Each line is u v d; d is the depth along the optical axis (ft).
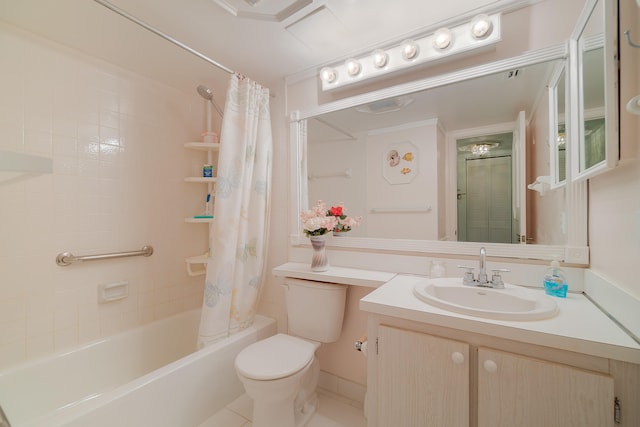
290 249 6.43
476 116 4.47
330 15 4.41
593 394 2.35
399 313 3.23
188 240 7.22
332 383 5.69
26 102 4.65
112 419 3.65
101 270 5.58
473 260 4.47
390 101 5.17
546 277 3.72
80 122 5.30
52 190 4.94
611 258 2.97
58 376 4.76
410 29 4.77
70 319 5.13
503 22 4.24
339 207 5.62
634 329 2.38
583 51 3.29
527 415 2.58
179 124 7.04
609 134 2.48
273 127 6.70
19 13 4.22
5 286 4.45
